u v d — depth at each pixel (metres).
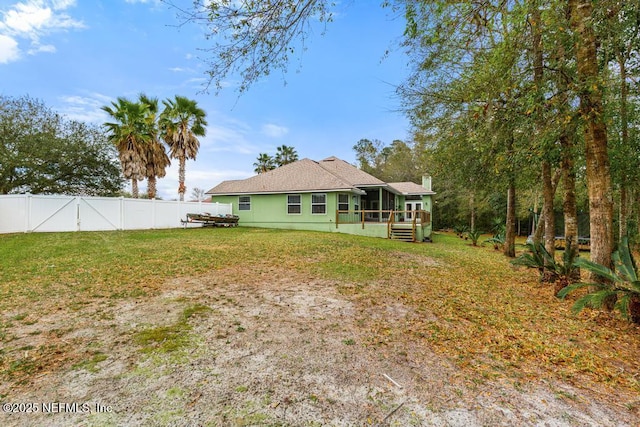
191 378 2.47
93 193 19.05
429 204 25.19
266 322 3.74
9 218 11.43
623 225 8.70
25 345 2.95
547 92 4.49
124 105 16.97
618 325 4.18
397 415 2.11
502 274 7.93
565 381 2.68
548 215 7.62
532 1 3.52
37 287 4.81
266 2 3.32
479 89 4.78
